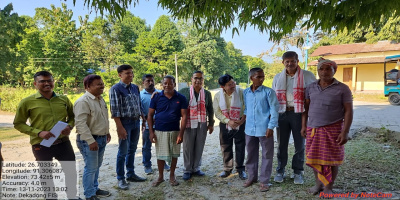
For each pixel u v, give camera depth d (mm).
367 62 18766
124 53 35156
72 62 32438
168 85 3514
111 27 35188
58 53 31359
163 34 38969
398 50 18406
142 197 3340
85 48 32875
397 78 13422
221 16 3066
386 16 2678
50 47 30953
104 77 28484
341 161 2906
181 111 3646
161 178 3715
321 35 31859
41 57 31453
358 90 20562
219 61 43094
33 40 29984
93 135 3133
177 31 39688
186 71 36812
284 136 3553
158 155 3598
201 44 40656
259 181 3699
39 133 2721
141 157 5383
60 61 31219
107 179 4047
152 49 34062
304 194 3184
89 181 3070
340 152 2898
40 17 36375
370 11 2639
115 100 3469
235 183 3707
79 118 2926
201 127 3887
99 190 3387
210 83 43844
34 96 2844
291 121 3482
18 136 9133
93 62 33562
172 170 3689
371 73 19938
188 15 2918
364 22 2799
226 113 3799
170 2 2844
